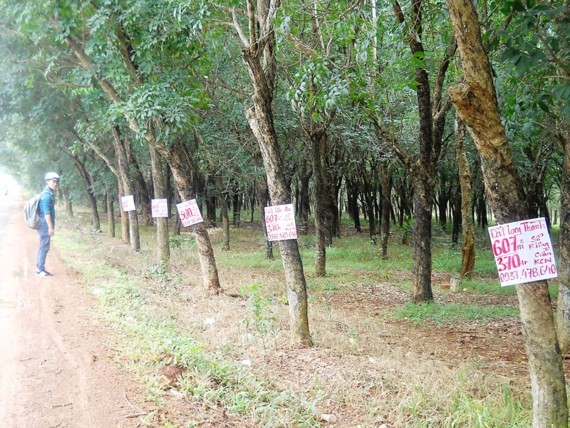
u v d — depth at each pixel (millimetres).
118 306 7676
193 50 10516
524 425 4000
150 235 22938
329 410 4609
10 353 5531
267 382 5078
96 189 23328
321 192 13742
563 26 5168
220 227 29141
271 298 9305
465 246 13984
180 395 4535
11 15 11523
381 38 7992
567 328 7113
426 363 5953
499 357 7074
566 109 5336
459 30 3354
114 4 9711
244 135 15195
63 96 17703
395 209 34688
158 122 9594
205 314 7859
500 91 7074
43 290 8766
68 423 4012
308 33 10070
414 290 10508
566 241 7141
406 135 15211
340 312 9359
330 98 6898
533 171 16859
